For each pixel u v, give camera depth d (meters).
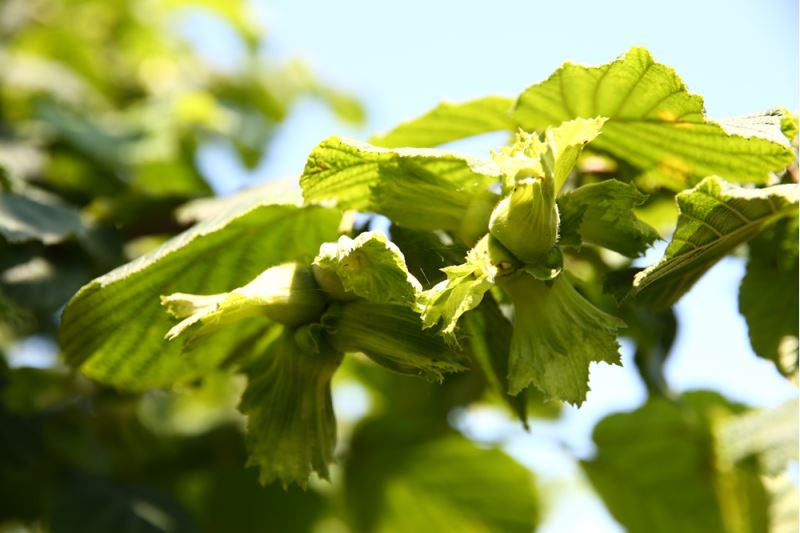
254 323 0.76
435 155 0.68
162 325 0.76
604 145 0.76
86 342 0.76
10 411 0.91
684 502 0.97
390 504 1.03
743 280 0.78
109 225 0.89
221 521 1.03
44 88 1.17
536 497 1.02
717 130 0.72
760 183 0.74
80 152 1.08
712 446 0.96
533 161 0.67
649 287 0.74
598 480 1.00
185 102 1.23
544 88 0.73
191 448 1.03
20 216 0.85
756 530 0.93
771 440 0.83
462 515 1.03
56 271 0.86
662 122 0.73
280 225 0.75
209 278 0.75
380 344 0.69
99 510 0.92
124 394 0.94
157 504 0.93
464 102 0.78
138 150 1.15
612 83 0.72
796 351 0.77
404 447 1.01
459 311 0.66
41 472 0.94
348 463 1.02
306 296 0.69
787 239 0.77
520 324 0.68
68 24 1.38
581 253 0.85
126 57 1.39
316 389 0.70
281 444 0.70
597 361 0.68
